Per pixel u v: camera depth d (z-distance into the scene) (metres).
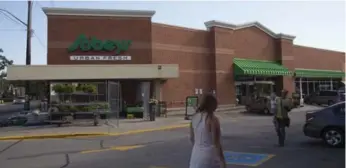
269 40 35.66
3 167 9.34
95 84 20.86
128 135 16.08
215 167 4.63
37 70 21.97
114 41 24.92
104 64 24.22
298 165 8.81
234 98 30.91
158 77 23.92
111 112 19.47
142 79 25.22
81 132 16.50
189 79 28.38
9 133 16.45
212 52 29.89
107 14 24.83
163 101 25.89
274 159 9.59
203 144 4.65
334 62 45.09
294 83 37.78
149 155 10.65
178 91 27.59
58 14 23.95
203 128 4.66
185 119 22.52
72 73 22.44
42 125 19.53
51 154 11.21
